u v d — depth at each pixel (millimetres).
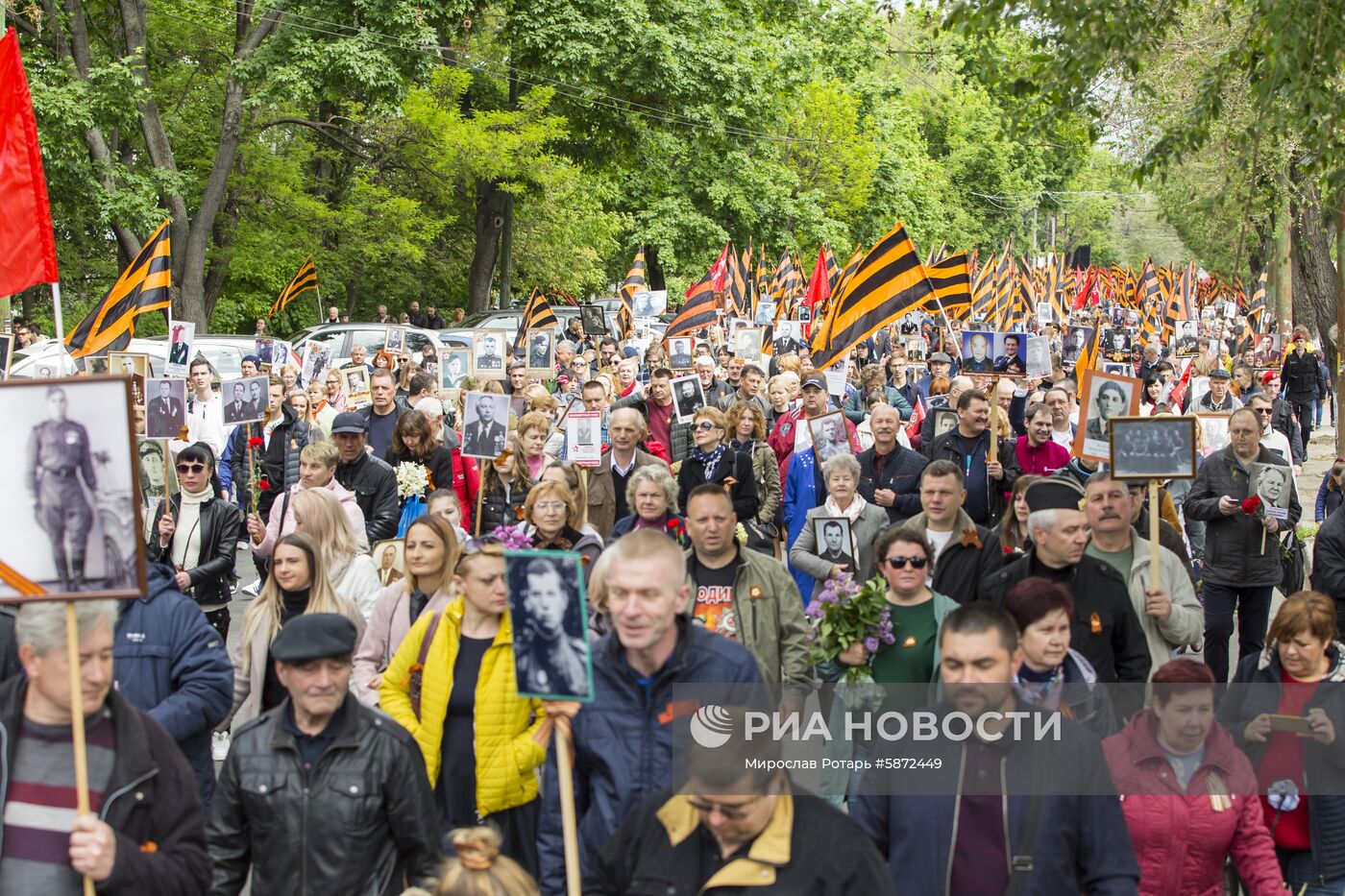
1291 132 10758
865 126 57625
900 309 12344
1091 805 4023
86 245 32625
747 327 21594
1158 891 4672
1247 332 34812
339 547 7180
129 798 3889
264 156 33781
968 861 4043
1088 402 8109
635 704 4418
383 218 36250
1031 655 4953
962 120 77625
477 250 38219
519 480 9992
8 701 3922
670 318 36750
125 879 3736
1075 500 5988
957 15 8852
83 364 15664
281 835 4418
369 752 4480
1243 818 4703
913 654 5828
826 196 51031
